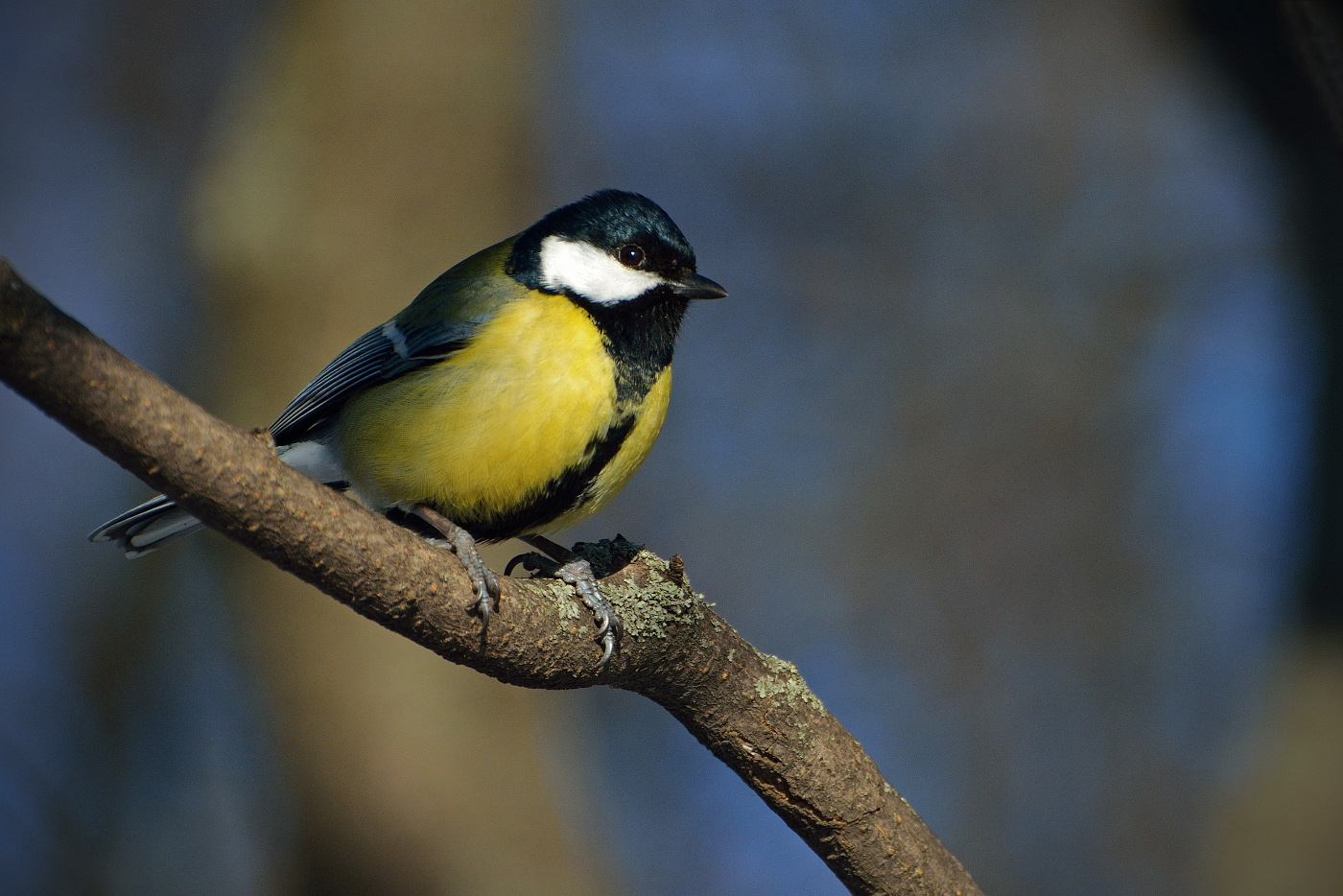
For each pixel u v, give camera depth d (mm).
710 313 16297
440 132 9523
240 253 9180
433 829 8539
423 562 4332
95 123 16156
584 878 8891
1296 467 10797
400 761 8578
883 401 16078
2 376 3430
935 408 15930
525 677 4758
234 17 16031
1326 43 4699
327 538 4074
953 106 17312
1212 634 14805
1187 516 15367
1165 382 16031
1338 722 9180
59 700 14133
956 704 14828
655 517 15438
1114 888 13836
